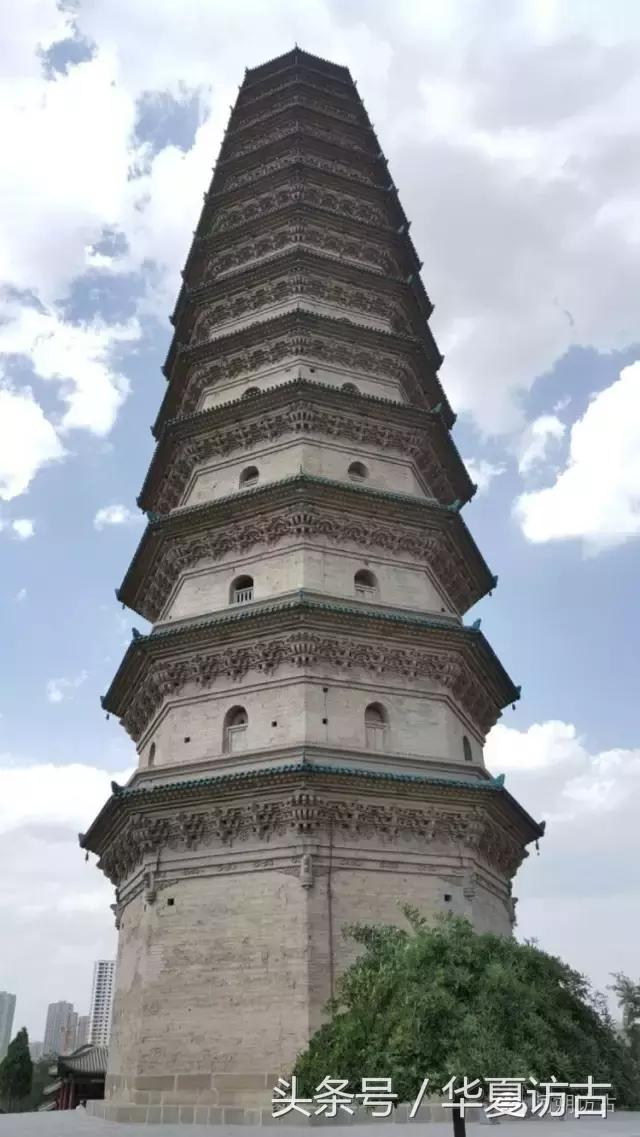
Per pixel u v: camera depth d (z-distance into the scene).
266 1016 28.72
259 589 37.12
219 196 51.53
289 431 40.66
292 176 50.59
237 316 46.78
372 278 47.50
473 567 44.25
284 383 40.59
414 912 23.81
